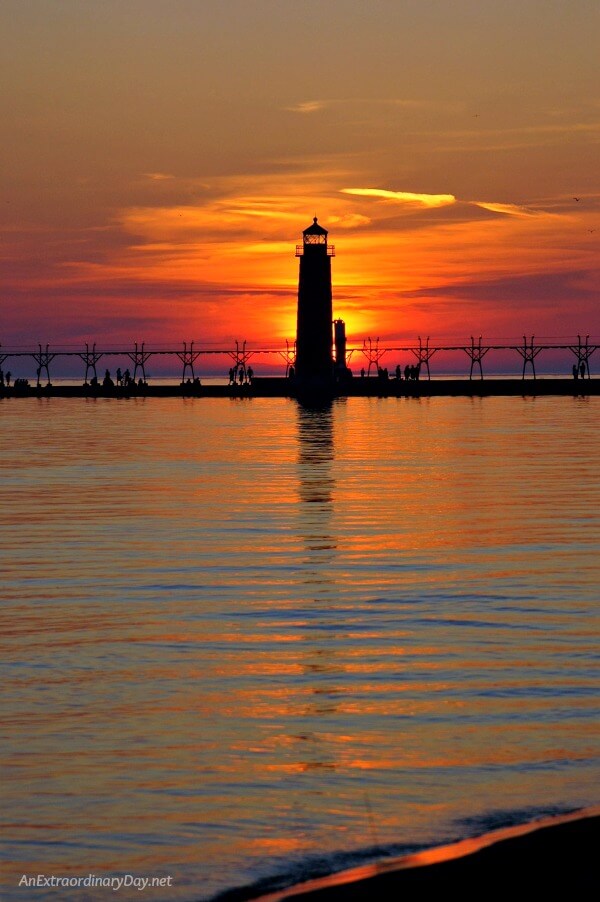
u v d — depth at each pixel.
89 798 21.00
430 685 27.44
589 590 38.16
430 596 37.38
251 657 30.03
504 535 49.56
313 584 39.41
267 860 18.69
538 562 43.28
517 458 85.38
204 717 25.23
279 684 27.61
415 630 32.78
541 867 17.95
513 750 23.06
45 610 35.53
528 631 32.56
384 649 30.75
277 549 46.44
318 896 17.48
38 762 22.62
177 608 35.78
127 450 95.50
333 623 33.69
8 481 72.25
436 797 20.83
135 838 19.52
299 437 108.75
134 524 53.53
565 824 19.42
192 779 21.80
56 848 19.20
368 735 24.03
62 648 30.92
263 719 25.08
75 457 89.19
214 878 18.20
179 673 28.56
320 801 20.78
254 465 81.00
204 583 39.69
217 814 20.33
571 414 148.25
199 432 117.62
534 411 156.88
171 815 20.31
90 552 46.00
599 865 18.00
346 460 84.31
